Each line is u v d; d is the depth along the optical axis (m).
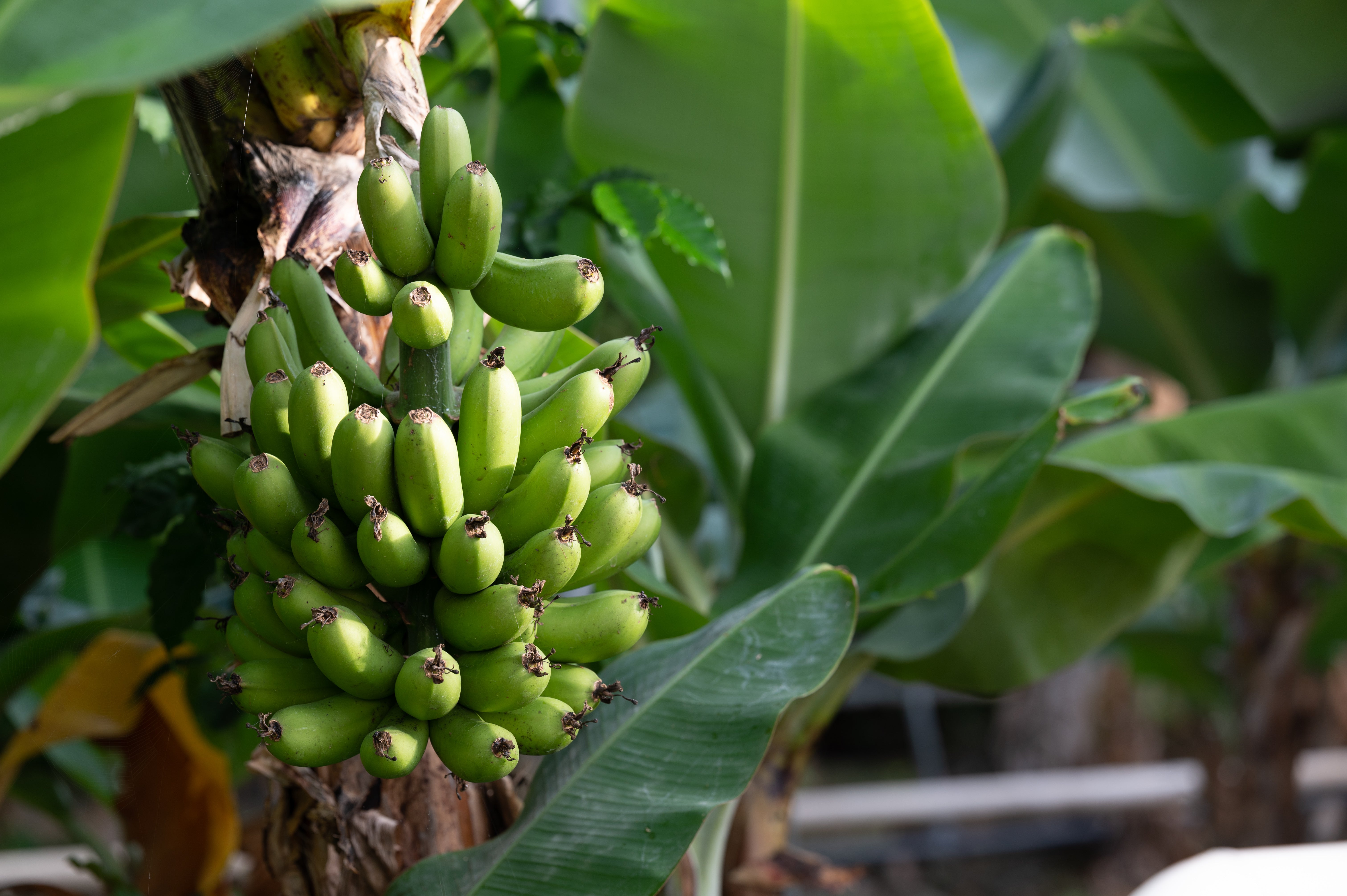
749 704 2.12
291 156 2.03
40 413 1.78
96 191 1.79
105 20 1.66
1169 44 3.90
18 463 2.79
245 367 2.00
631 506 1.91
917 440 2.96
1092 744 9.20
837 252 3.03
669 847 2.03
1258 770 5.30
